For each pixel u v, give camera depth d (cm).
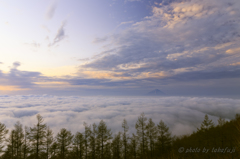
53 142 3709
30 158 3375
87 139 4088
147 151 4128
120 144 4409
